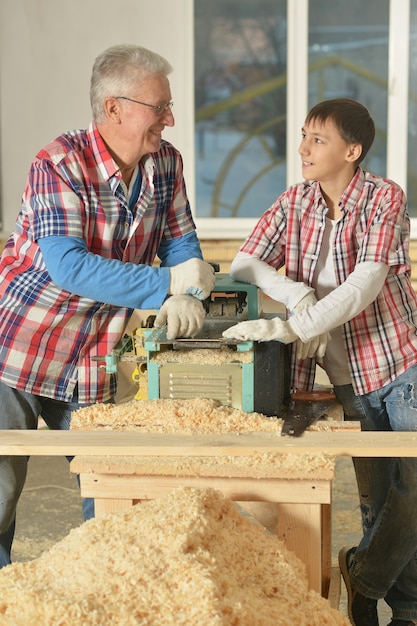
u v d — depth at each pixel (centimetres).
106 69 212
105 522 179
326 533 246
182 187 248
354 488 389
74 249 212
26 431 209
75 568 169
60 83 519
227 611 160
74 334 236
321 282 233
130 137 216
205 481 195
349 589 254
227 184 542
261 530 192
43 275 227
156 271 210
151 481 196
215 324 225
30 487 393
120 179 221
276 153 538
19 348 234
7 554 248
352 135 220
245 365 212
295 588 181
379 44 519
